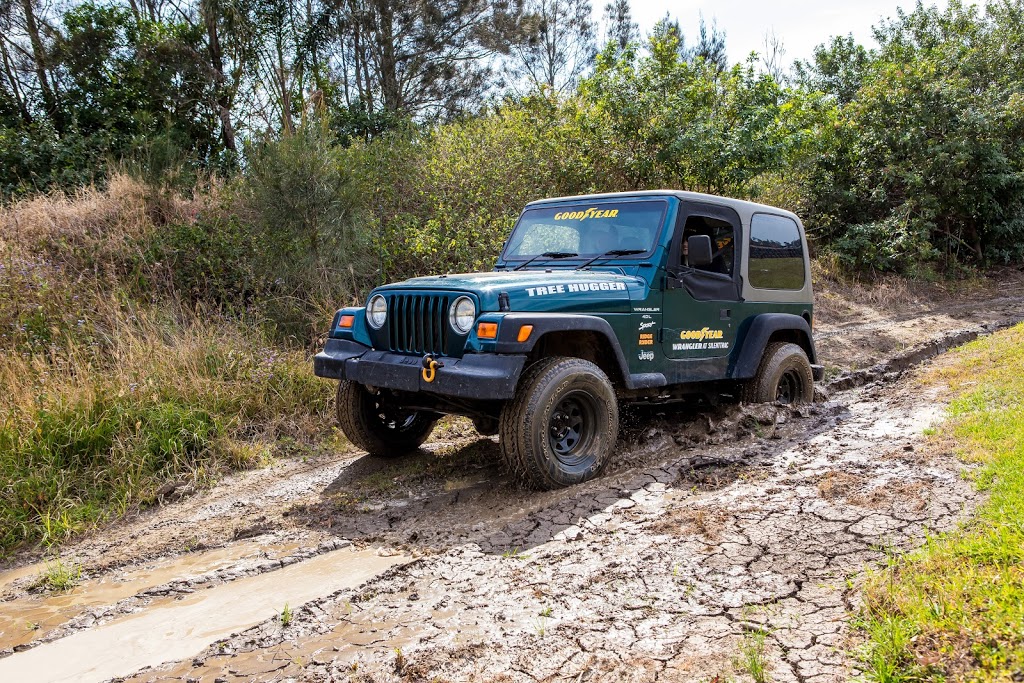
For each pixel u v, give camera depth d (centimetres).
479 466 535
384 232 966
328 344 522
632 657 267
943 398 611
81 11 1394
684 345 545
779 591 307
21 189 1017
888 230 1590
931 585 278
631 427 606
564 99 1266
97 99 1369
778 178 1538
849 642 258
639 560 347
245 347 727
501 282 459
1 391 579
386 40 2103
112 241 861
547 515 414
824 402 667
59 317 721
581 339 509
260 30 1425
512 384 423
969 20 2022
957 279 1675
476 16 2284
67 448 532
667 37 1299
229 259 870
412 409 524
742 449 513
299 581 365
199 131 1480
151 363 651
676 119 1180
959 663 230
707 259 516
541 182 1114
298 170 888
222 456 568
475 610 315
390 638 297
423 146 1120
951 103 1631
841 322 1280
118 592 374
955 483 400
